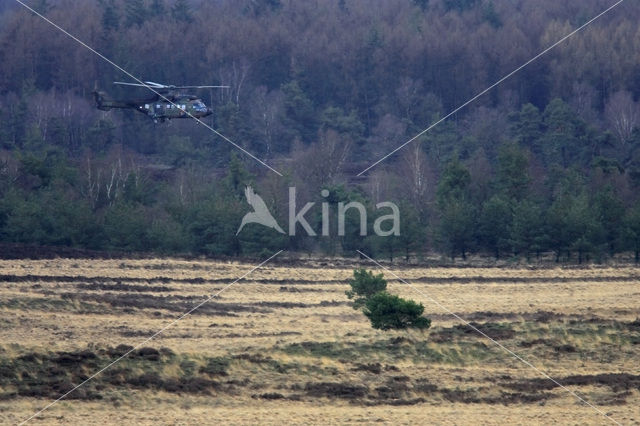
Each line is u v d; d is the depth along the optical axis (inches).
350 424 5093.5
